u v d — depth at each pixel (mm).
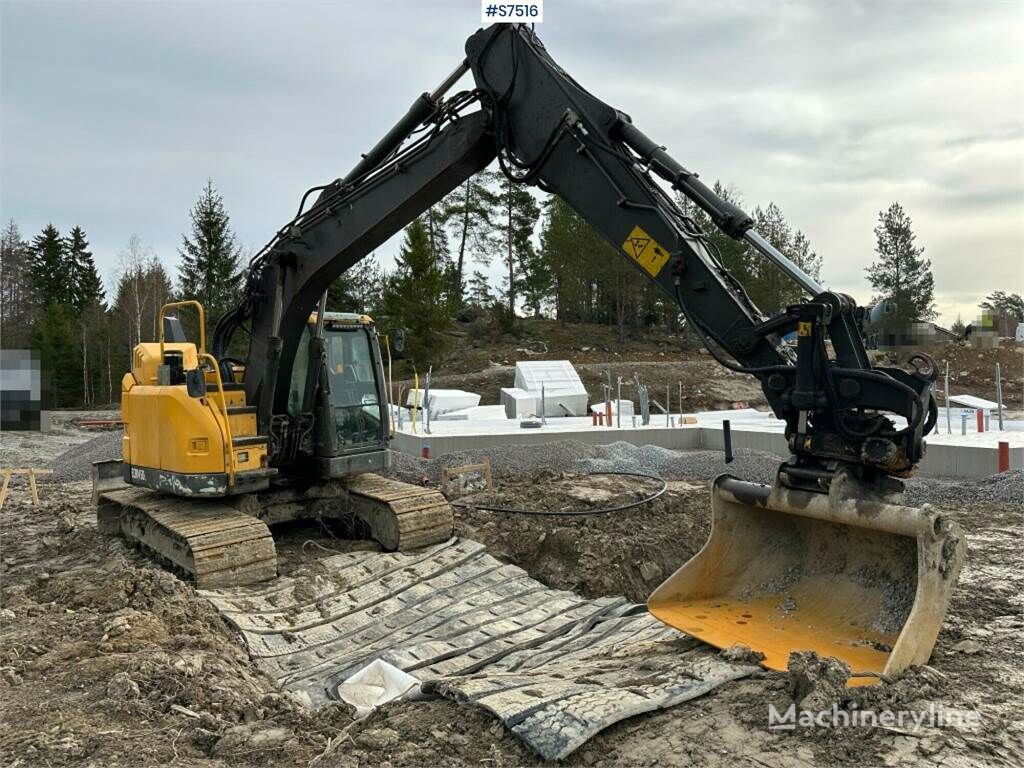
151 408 7973
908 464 4320
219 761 3789
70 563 8406
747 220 5020
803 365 4637
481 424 20672
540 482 12961
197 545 7020
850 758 3457
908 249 35406
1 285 49500
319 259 7457
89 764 3660
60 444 21375
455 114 6309
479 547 8211
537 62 5934
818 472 4574
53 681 4758
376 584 7359
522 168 6066
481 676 4723
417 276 37000
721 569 5211
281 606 6828
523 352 41625
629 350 42312
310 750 3896
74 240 59062
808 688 3895
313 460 8570
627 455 15336
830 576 4887
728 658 4398
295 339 8078
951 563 4172
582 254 41344
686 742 3637
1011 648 4867
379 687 5281
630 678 4480
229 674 5129
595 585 8648
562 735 3627
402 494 8664
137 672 4730
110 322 43188
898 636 4316
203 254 41406
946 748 3518
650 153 5402
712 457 14375
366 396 9062
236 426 7949
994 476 11641
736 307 5062
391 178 6801
